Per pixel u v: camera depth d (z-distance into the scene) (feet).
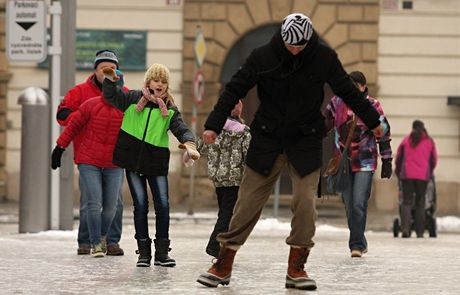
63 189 100.07
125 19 169.99
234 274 58.54
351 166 74.02
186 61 170.60
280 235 105.50
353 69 171.32
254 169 49.88
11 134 169.17
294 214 50.11
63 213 100.01
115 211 71.10
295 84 48.93
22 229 98.53
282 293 49.57
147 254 62.54
